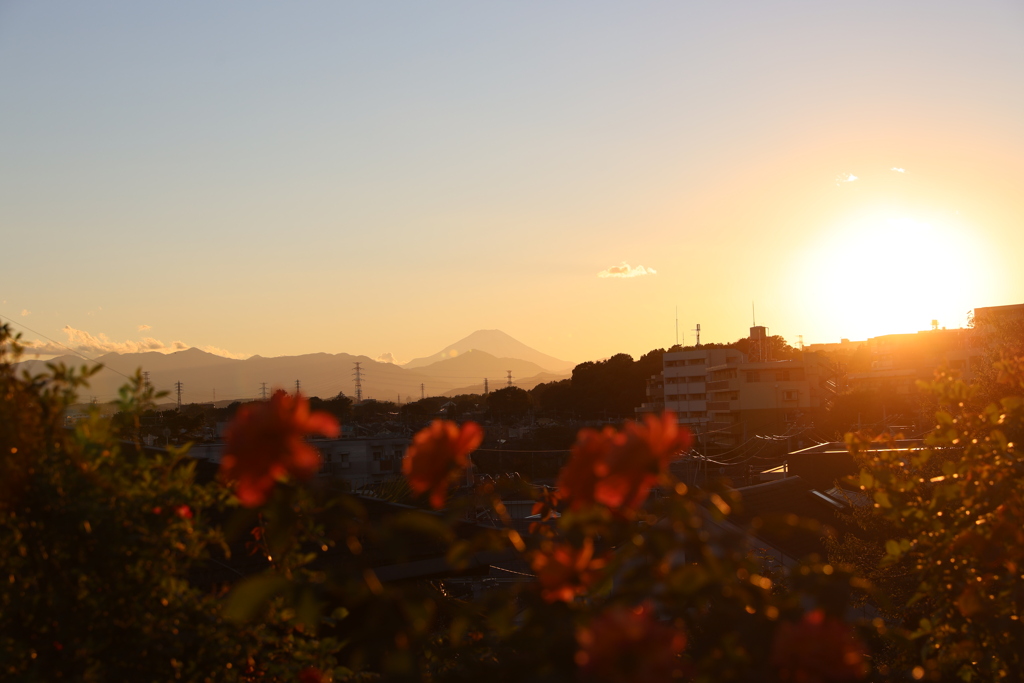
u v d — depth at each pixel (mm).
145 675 3492
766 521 2699
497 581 9117
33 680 3078
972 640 4266
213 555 6375
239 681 3973
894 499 4859
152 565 3633
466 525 8391
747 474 39375
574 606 2871
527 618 2896
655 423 2568
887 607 3330
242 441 2535
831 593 2674
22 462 3342
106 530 3436
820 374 83750
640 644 2100
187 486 3891
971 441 4895
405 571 7660
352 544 2809
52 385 3643
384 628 2557
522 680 2963
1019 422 4910
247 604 2508
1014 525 4211
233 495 4000
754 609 2619
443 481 2879
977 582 4227
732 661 2502
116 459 3740
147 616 3561
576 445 2893
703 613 2875
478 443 2906
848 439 5383
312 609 2568
